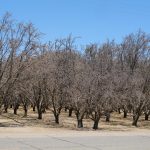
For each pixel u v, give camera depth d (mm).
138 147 18188
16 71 31109
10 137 19969
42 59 33438
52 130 26922
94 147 17453
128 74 36312
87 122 37750
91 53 47062
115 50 53250
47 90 35469
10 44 30547
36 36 36688
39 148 16391
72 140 19516
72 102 30312
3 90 31297
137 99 36906
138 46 53500
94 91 29312
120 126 36375
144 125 39688
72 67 32750
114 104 30469
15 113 49312
